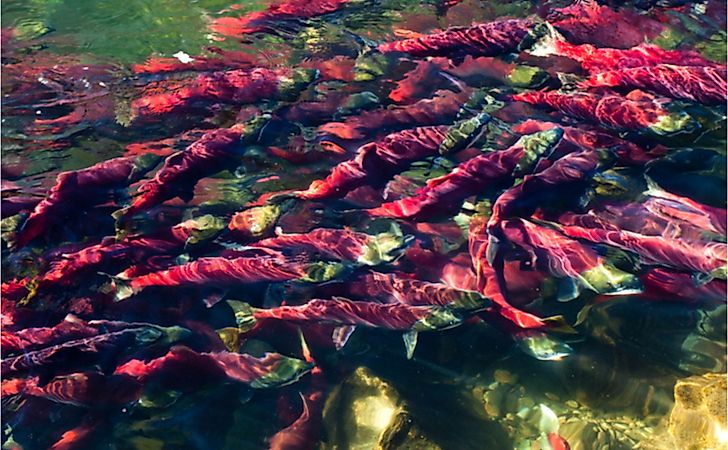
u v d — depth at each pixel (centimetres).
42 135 762
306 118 754
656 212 625
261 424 519
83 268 607
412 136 695
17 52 871
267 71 798
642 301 579
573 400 527
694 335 560
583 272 573
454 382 541
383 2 933
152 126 767
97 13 936
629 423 512
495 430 514
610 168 676
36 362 537
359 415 524
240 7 948
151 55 866
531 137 677
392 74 811
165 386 533
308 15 915
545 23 834
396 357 556
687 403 502
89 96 809
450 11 919
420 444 501
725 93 723
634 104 721
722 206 649
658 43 848
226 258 600
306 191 668
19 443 509
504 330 561
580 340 557
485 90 787
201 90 791
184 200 674
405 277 575
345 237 604
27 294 594
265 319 573
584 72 803
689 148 703
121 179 683
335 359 554
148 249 620
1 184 702
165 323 572
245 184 690
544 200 639
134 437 516
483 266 585
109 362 539
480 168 654
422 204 639
